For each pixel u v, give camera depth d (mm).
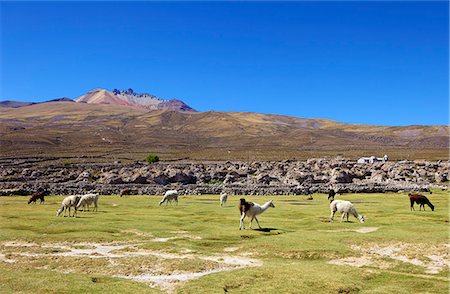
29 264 25172
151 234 35219
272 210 54000
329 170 122125
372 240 30578
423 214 47750
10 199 74312
